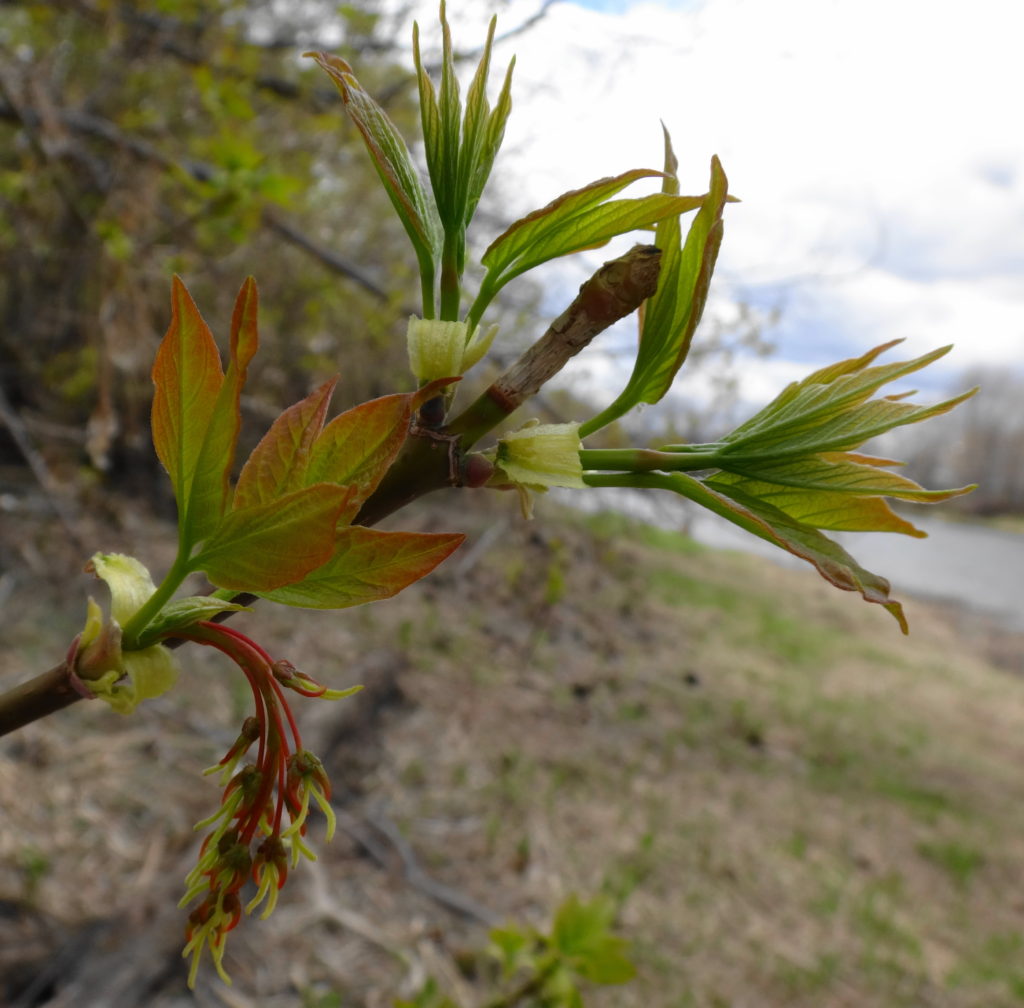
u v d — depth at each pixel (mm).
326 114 3982
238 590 484
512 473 584
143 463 6172
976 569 21859
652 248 553
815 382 625
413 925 3451
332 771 4254
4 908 2793
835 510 632
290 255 4898
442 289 603
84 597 4750
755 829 5035
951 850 5387
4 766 3439
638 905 4012
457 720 5137
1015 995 4102
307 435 470
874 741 7012
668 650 7645
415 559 481
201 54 3781
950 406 598
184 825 3465
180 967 2844
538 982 1704
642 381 607
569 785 4875
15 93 3082
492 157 609
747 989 3656
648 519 5402
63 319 4336
